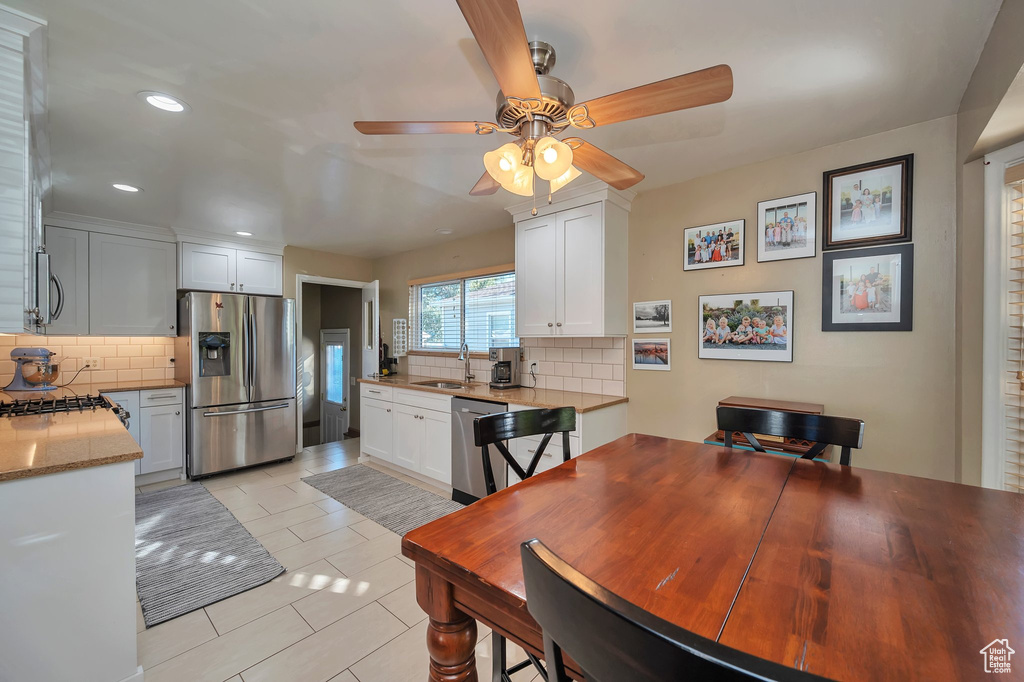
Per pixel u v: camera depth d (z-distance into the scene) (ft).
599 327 9.26
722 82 3.82
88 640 4.65
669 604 2.33
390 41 4.88
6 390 9.84
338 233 13.65
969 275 5.99
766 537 3.11
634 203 9.92
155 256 12.77
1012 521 3.33
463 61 5.24
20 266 4.63
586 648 1.70
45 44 4.80
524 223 10.75
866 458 7.09
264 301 13.83
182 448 12.58
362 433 14.56
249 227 12.87
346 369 19.66
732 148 7.59
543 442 5.60
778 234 7.96
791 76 5.52
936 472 6.53
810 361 7.64
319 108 6.27
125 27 4.60
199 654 5.51
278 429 14.03
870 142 7.08
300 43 4.91
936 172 6.52
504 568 2.75
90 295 11.71
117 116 6.41
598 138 7.20
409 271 16.28
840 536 3.10
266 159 7.96
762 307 8.13
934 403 6.55
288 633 5.92
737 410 5.70
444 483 11.59
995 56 4.64
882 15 4.47
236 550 8.20
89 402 8.18
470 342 14.20
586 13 4.44
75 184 9.15
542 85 4.33
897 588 2.45
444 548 3.02
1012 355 5.55
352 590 6.92
